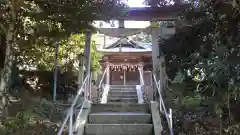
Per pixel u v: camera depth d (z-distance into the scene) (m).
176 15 6.36
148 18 7.12
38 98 6.11
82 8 4.89
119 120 5.19
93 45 8.65
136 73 18.55
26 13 5.38
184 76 5.82
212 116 4.86
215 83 4.42
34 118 4.93
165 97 5.91
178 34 5.77
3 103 4.54
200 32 5.16
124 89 10.72
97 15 4.98
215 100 4.51
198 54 5.36
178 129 4.88
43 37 6.11
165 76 6.31
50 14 5.41
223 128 4.46
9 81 5.09
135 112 5.74
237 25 4.46
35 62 7.48
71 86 7.64
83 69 6.54
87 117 5.19
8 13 4.92
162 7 6.36
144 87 9.31
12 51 5.16
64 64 8.03
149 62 15.64
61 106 5.82
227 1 4.22
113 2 4.91
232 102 4.43
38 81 7.48
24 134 4.30
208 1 4.86
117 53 15.09
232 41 4.43
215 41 4.87
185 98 5.54
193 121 4.99
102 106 5.89
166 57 6.48
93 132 4.82
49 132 4.49
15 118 4.60
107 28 7.30
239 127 4.34
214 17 4.91
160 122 4.91
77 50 8.20
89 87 6.66
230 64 4.07
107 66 15.24
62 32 5.83
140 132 4.81
